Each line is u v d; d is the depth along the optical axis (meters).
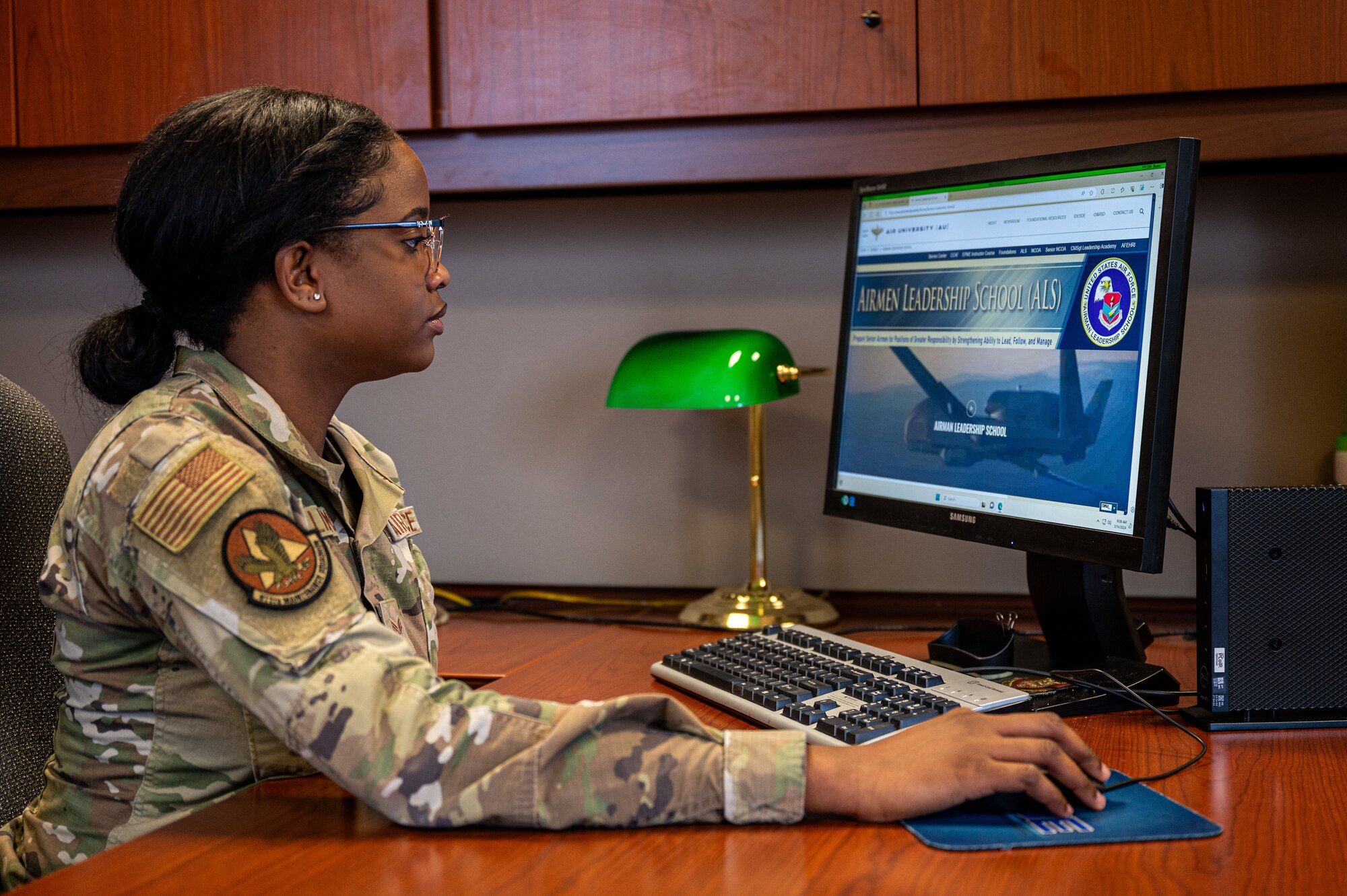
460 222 1.71
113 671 0.83
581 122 1.40
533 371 1.71
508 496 1.73
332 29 1.42
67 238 1.78
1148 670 1.03
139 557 0.75
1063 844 0.68
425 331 0.93
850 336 1.32
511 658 1.26
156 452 0.78
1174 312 0.94
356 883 0.63
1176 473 1.53
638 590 1.69
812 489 1.63
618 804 0.71
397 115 1.42
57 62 1.47
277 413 0.88
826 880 0.63
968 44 1.30
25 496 1.01
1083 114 1.30
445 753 0.71
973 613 1.51
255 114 0.85
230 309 0.87
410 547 1.06
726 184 1.54
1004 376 1.11
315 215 0.84
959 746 0.73
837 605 1.57
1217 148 1.27
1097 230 1.02
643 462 1.68
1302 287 1.49
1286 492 0.91
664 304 1.66
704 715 0.98
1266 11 1.23
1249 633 0.91
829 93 1.34
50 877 0.65
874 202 1.29
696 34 1.36
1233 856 0.66
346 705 0.72
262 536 0.75
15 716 0.99
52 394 1.80
